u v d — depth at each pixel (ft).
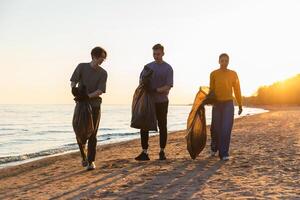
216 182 18.66
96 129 23.63
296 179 19.06
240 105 26.30
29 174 27.35
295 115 133.18
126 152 38.29
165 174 21.22
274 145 35.04
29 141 81.00
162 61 26.02
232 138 44.73
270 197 15.37
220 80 25.48
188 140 26.35
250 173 20.90
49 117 271.49
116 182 19.58
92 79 22.77
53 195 17.57
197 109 26.58
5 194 19.47
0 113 373.81
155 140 53.67
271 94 608.60
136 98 26.21
